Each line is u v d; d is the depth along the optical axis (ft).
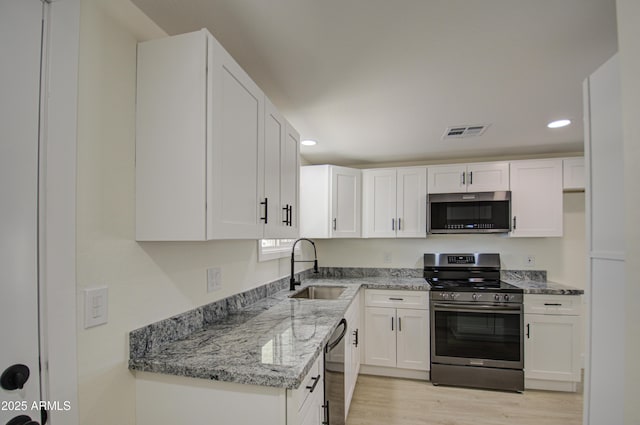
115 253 3.42
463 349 9.07
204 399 3.43
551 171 9.61
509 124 7.75
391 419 7.29
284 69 5.20
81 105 3.08
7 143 2.51
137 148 3.66
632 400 2.92
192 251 4.75
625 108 3.03
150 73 3.66
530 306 8.80
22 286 2.59
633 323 2.94
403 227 10.72
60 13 2.89
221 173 3.61
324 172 10.46
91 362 3.12
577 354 8.55
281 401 3.23
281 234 5.56
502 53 4.73
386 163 11.91
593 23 4.04
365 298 9.87
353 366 8.08
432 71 5.26
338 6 3.76
